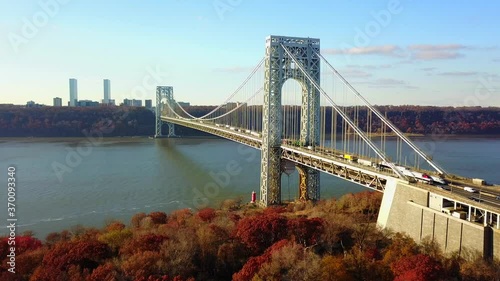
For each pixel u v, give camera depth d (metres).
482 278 27.56
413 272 27.14
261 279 27.55
